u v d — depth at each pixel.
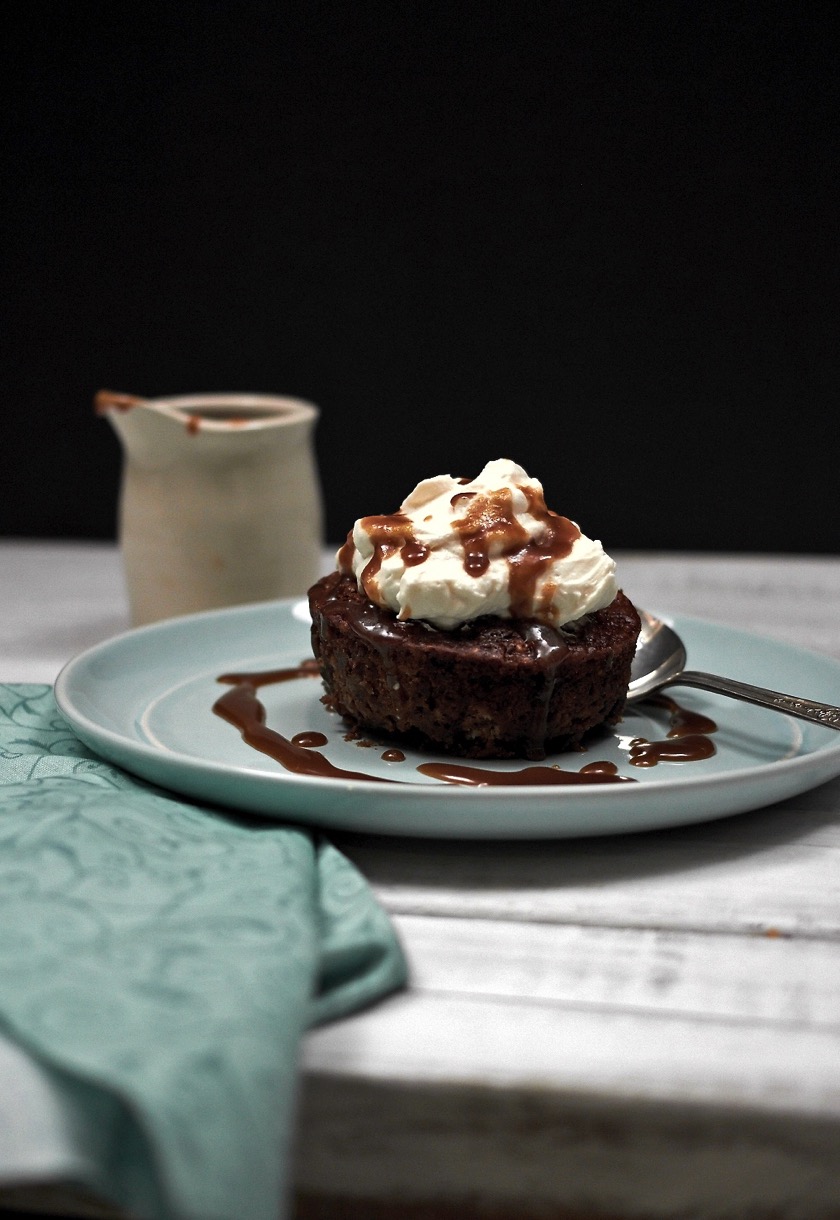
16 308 0.79
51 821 0.36
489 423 0.80
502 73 0.73
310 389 0.80
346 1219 0.33
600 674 0.42
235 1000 0.31
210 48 0.73
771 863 0.38
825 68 0.71
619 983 0.34
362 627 0.42
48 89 0.75
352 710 0.43
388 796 0.37
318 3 0.72
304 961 0.32
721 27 0.71
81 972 0.31
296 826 0.38
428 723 0.42
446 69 0.73
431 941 0.35
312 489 0.54
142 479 0.52
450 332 0.78
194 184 0.76
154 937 0.32
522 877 0.37
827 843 0.39
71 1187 0.31
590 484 0.80
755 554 0.81
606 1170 0.32
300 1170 0.32
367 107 0.74
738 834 0.39
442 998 0.33
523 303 0.77
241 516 0.52
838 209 0.73
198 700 0.46
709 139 0.73
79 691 0.44
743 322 0.76
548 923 0.36
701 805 0.38
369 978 0.33
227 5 0.73
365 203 0.76
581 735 0.43
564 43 0.72
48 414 0.81
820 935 0.35
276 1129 0.29
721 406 0.78
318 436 0.81
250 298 0.78
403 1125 0.32
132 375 0.80
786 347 0.76
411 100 0.74
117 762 0.40
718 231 0.74
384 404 0.80
